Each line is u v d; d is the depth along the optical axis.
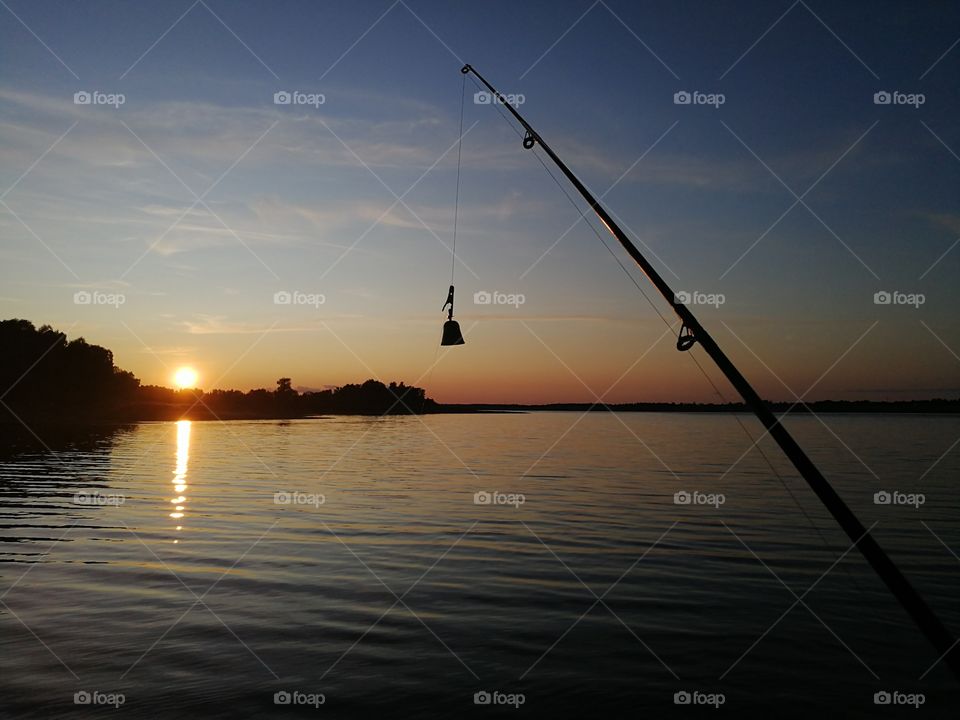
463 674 6.81
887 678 6.84
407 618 8.46
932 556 12.24
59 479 21.95
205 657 7.15
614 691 6.47
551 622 8.38
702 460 30.78
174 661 7.03
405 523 14.79
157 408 80.75
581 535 13.66
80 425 56.78
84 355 65.69
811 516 16.16
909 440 45.94
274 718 5.85
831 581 10.36
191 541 12.75
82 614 8.47
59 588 9.56
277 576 10.33
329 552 11.95
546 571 10.79
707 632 8.08
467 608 8.89
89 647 7.39
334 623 8.25
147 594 9.32
